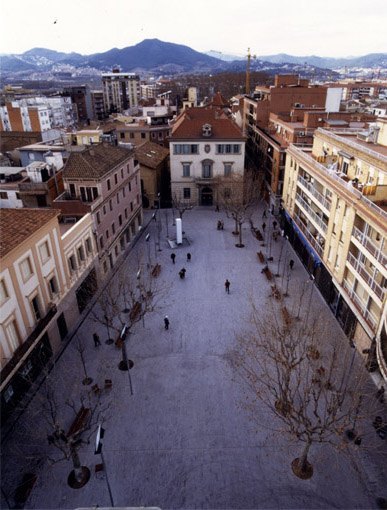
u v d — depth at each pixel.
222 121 57.09
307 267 41.12
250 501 18.48
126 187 45.75
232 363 27.27
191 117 60.47
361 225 28.50
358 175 31.69
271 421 22.67
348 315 30.08
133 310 31.83
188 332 30.81
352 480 19.38
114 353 28.67
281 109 68.38
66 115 138.75
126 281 37.84
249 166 73.12
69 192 37.41
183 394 24.75
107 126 82.69
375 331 25.41
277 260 43.25
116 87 178.62
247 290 36.88
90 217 35.03
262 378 25.52
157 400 24.31
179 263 42.75
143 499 18.66
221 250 45.84
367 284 26.56
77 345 29.62
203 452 20.89
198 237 49.66
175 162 57.53
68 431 21.94
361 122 51.12
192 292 36.62
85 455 20.81
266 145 61.75
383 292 24.45
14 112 114.12
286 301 34.91
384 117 34.72
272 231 51.31
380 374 25.47
